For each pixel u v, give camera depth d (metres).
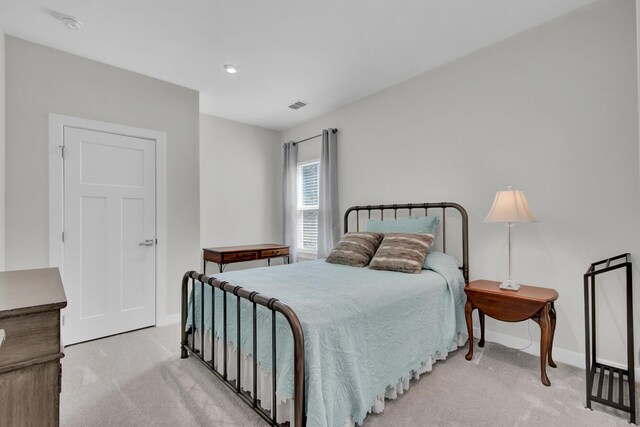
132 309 3.05
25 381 0.80
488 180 2.71
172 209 3.29
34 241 2.54
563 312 2.31
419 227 2.90
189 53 2.73
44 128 2.59
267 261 4.84
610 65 2.12
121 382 2.09
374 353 1.75
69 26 2.32
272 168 4.98
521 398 1.87
